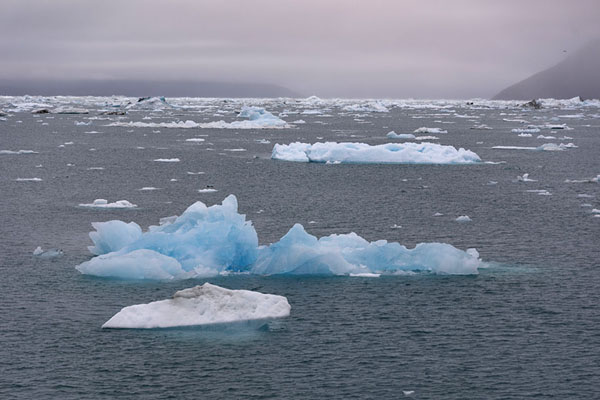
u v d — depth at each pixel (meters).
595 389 17.09
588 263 28.20
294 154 64.31
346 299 23.50
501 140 91.69
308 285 25.00
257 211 39.25
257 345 19.62
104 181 50.16
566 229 34.78
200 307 21.52
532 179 52.91
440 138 95.06
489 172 56.78
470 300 23.48
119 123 115.50
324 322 21.41
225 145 79.31
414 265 27.02
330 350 19.33
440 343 19.84
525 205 41.59
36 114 147.25
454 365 18.41
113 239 28.28
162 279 25.58
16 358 18.59
